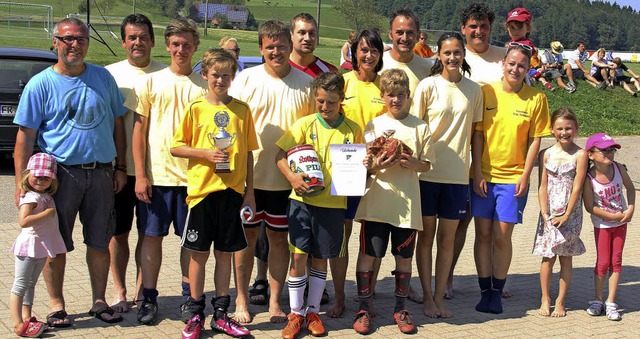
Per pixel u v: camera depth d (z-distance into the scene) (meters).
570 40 108.62
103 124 5.22
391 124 5.48
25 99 5.04
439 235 5.81
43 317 5.34
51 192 5.05
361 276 5.46
